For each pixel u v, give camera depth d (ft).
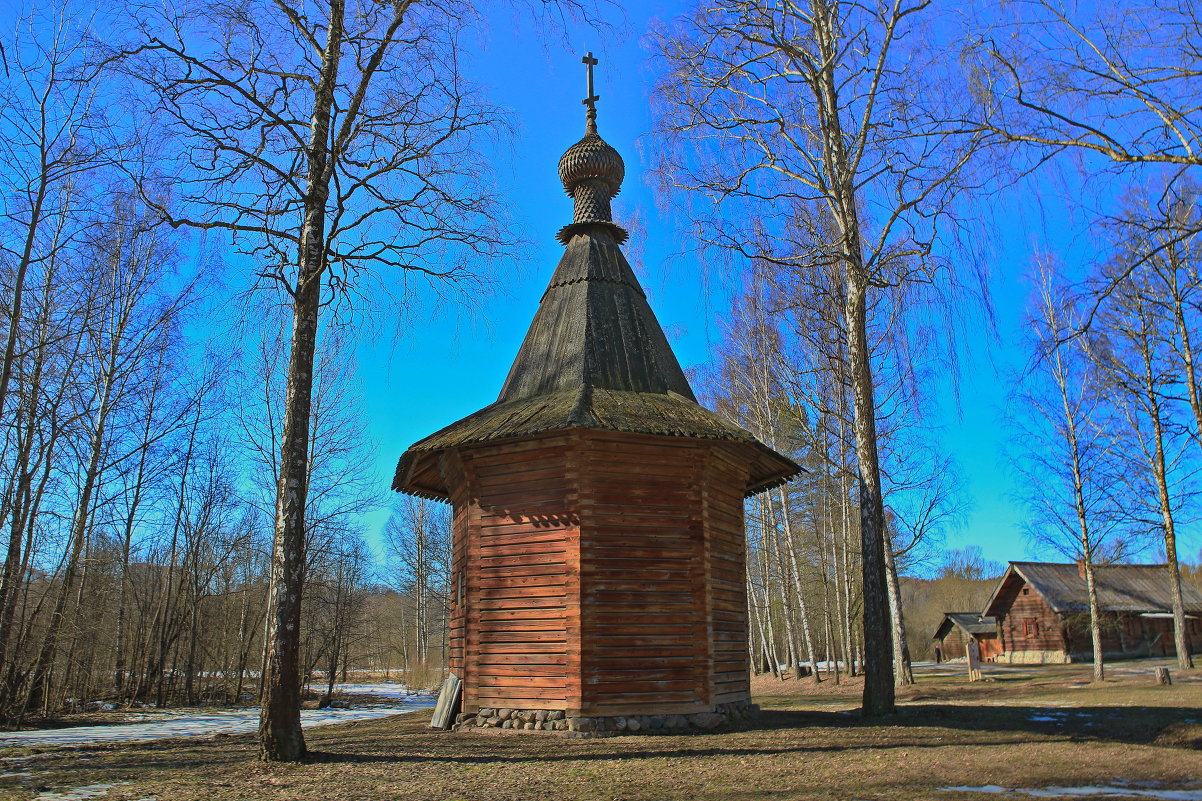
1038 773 26.91
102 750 41.47
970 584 296.71
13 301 59.41
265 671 33.78
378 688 149.59
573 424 40.78
